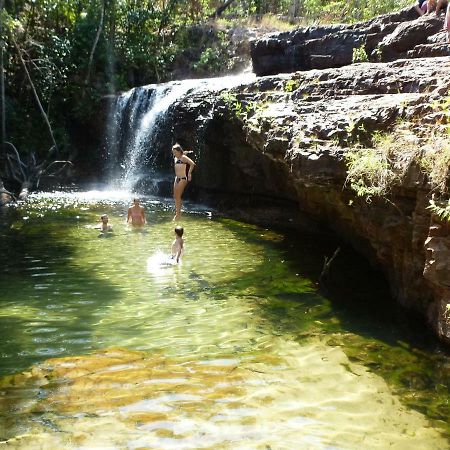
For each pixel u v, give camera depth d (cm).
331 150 658
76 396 432
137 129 1806
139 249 942
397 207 567
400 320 603
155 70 2292
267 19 2505
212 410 412
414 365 493
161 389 445
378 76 819
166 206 1419
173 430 384
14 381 459
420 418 407
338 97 845
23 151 1892
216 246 970
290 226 1147
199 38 2439
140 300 679
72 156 1995
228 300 682
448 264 483
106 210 1344
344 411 415
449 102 528
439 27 1061
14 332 571
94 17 2120
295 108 864
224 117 1232
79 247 955
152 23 2355
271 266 841
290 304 667
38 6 2059
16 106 1944
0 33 1725
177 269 822
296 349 531
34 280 761
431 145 511
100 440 372
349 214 744
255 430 387
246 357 511
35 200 1489
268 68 1464
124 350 526
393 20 1219
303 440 376
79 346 536
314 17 2347
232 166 1346
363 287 732
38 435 377
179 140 1514
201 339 556
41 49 1947
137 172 1789
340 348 532
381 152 580
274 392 443
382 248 645
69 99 2033
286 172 1014
